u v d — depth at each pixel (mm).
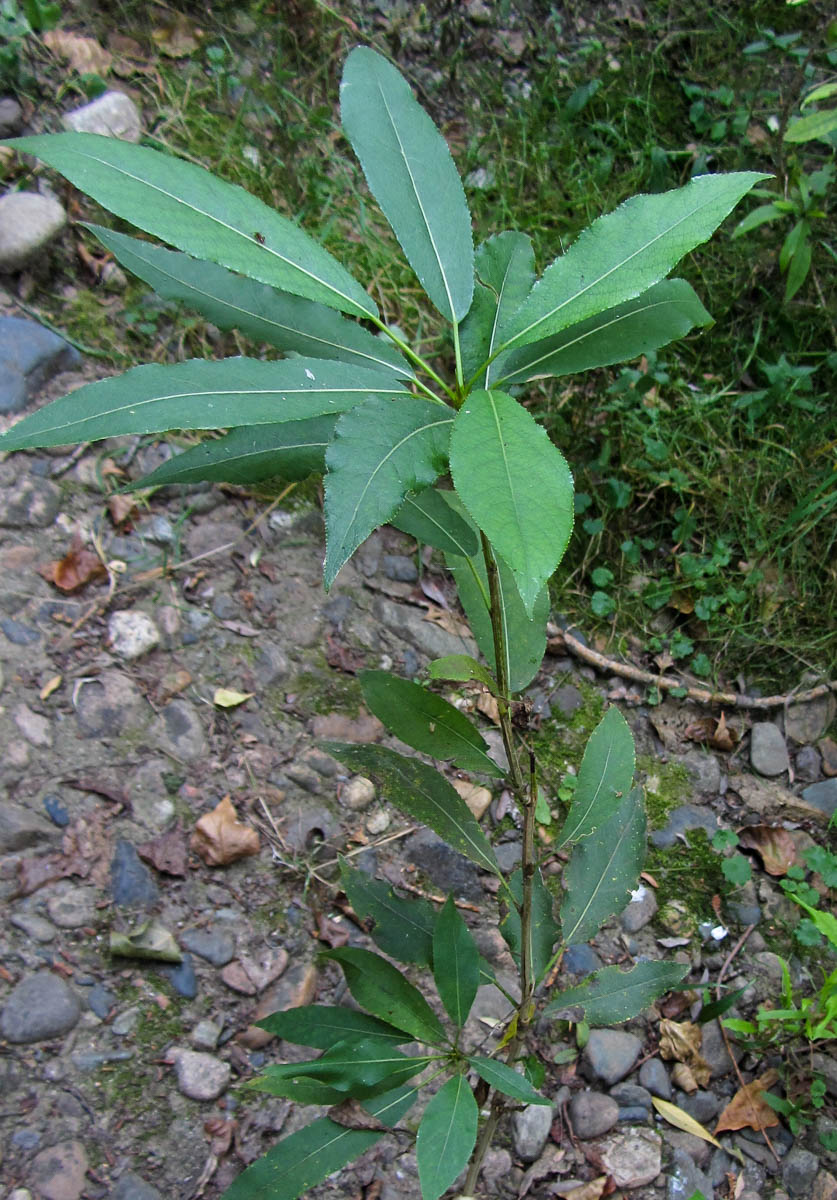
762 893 806
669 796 846
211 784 749
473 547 495
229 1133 638
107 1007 657
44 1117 617
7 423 821
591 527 929
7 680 737
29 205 881
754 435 1004
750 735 886
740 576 949
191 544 837
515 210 1072
